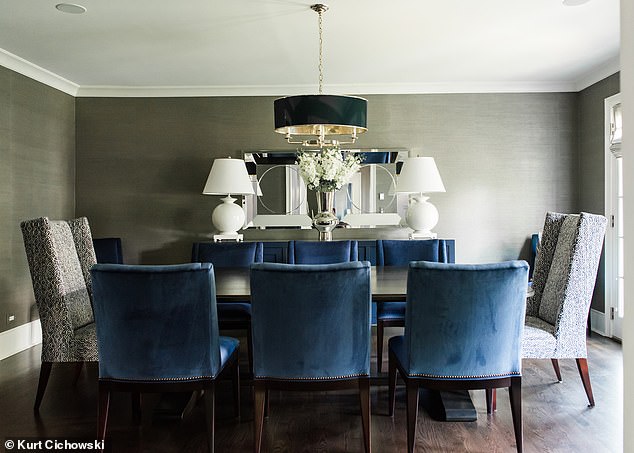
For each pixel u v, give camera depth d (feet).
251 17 11.44
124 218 18.04
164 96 17.95
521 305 7.81
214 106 17.97
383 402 10.52
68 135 17.56
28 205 15.10
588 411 9.80
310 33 12.52
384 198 17.84
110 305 7.72
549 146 17.70
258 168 17.95
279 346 7.78
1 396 10.79
